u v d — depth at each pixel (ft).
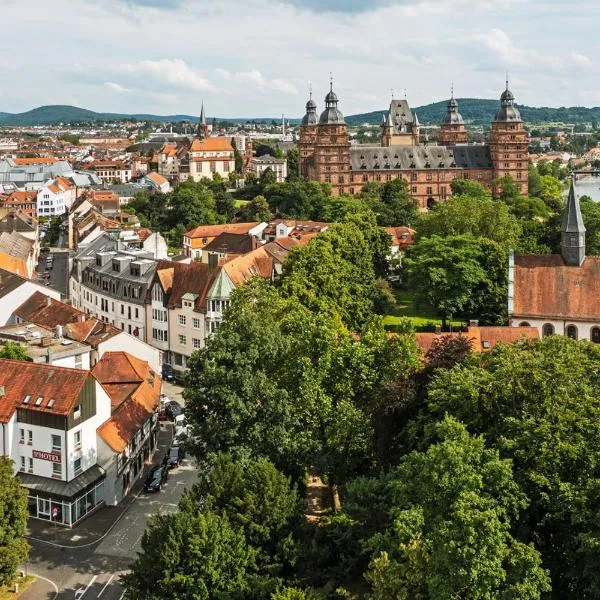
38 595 243.40
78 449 288.51
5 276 480.64
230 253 644.27
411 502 200.85
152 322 474.49
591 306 402.11
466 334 375.66
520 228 616.39
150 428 344.28
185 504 226.79
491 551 177.37
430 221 623.36
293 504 226.58
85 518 290.15
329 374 282.15
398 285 613.93
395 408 255.09
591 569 179.93
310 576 214.90
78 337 396.98
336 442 263.29
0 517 233.14
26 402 288.10
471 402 223.10
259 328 277.44
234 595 206.39
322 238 507.30
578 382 227.81
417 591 185.57
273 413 264.72
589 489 189.57
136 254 530.68
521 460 204.03
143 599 211.41
